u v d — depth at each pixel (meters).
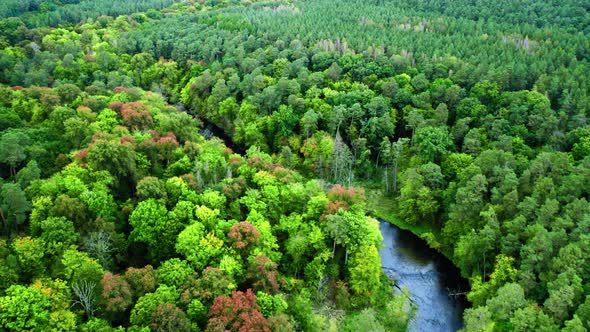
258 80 170.12
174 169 115.06
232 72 188.12
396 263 113.00
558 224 90.62
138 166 112.75
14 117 128.50
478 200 105.94
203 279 78.62
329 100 161.12
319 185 119.12
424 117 150.12
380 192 142.00
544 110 131.75
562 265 83.44
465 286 105.00
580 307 76.00
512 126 133.62
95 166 103.06
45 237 82.06
